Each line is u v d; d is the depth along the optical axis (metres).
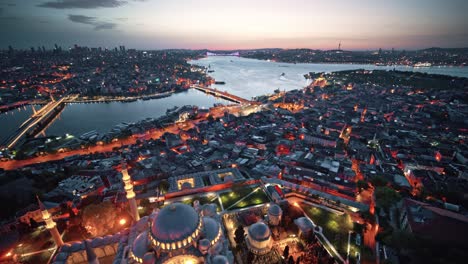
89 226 94.94
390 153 173.62
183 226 70.44
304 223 94.25
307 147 188.00
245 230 96.94
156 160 167.75
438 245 78.44
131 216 107.50
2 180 137.00
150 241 71.81
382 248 87.88
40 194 126.62
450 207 109.50
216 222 85.38
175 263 71.44
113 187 134.00
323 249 86.31
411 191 126.69
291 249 89.00
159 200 117.75
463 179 133.12
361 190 129.75
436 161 154.88
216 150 190.25
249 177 140.38
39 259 88.31
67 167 162.12
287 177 139.62
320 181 133.12
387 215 107.06
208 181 135.25
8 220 111.06
